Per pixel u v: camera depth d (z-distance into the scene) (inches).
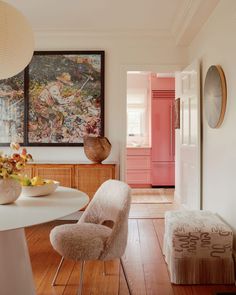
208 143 120.5
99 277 89.2
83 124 153.4
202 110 129.0
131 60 155.4
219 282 85.5
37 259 102.0
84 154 154.9
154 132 239.9
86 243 65.4
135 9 127.5
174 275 85.1
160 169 240.1
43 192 72.6
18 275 66.2
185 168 149.3
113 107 155.7
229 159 96.3
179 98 165.8
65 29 150.3
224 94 99.2
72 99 153.1
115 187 79.4
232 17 93.0
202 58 128.9
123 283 85.5
